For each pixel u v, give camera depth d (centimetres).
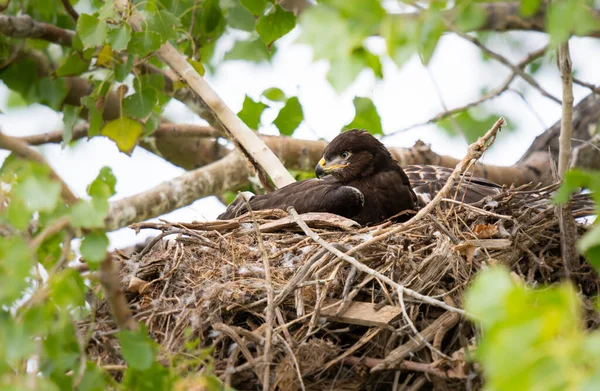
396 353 984
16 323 742
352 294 1034
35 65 1648
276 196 1405
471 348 966
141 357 801
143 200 1517
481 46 1137
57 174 802
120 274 1153
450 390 979
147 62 1460
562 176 1045
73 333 823
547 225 1141
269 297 988
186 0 1576
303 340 1000
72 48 1588
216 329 991
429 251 1116
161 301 1083
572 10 732
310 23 782
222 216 1447
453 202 1202
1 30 1520
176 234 1223
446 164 1714
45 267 852
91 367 822
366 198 1443
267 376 924
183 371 963
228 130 1381
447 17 835
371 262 1079
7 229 788
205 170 1570
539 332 554
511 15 1298
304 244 1158
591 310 1064
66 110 1533
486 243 1093
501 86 1556
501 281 594
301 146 1647
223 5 1575
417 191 1507
